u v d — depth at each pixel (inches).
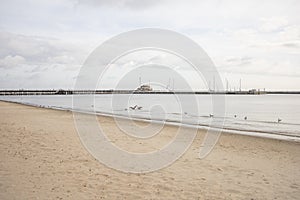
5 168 244.2
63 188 201.8
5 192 187.9
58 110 1095.6
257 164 302.7
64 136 427.5
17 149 321.7
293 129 688.4
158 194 199.5
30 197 181.2
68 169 251.3
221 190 213.3
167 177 242.5
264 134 595.2
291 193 210.5
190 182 230.4
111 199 185.6
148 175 247.0
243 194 206.1
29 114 848.3
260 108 1449.3
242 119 920.9
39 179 219.0
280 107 1530.5
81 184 212.8
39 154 302.0
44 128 508.4
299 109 1386.6
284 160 325.4
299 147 415.8
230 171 269.4
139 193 199.8
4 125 530.0
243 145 426.9
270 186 226.1
